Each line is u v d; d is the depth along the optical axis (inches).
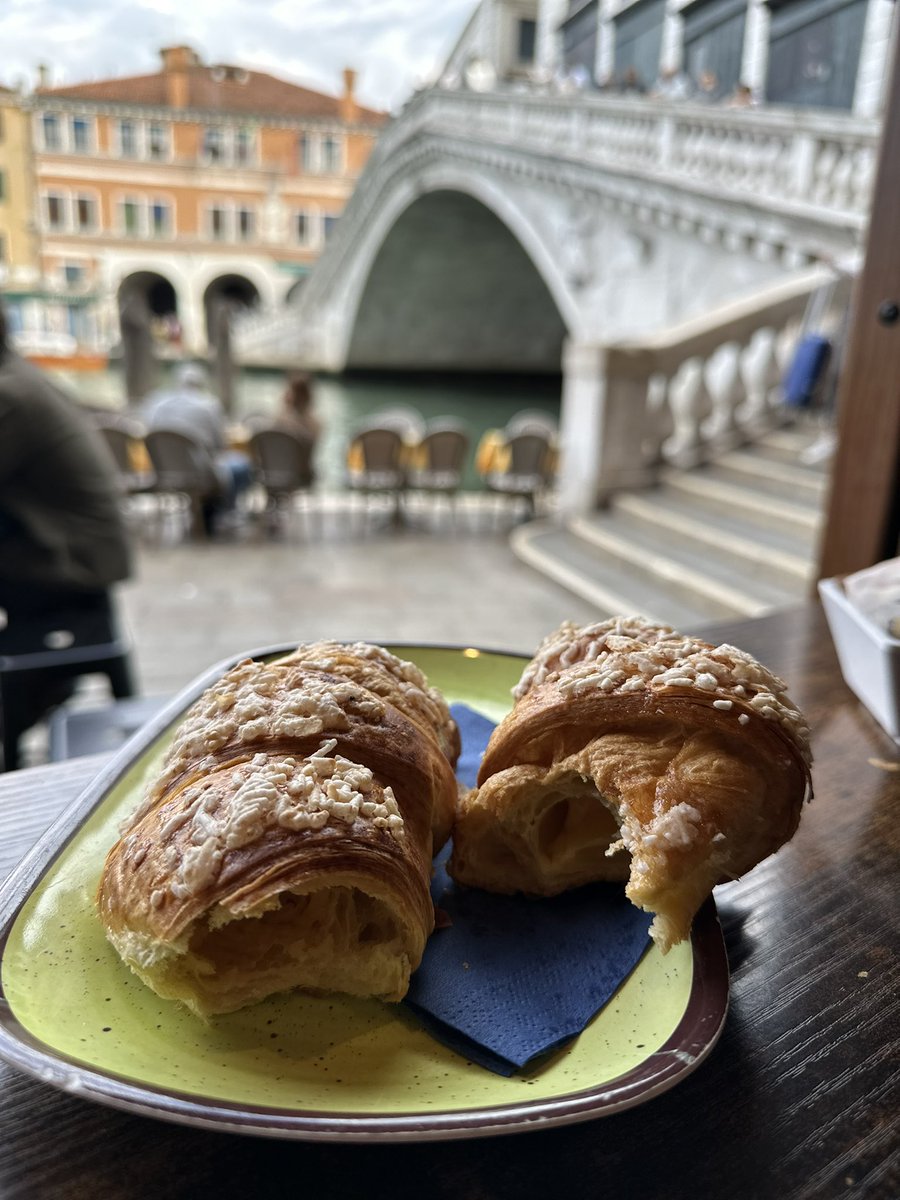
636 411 253.0
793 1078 20.7
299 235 624.1
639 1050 19.4
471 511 323.9
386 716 24.8
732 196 290.2
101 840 25.5
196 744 23.5
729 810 21.6
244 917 18.9
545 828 26.3
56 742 70.0
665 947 20.5
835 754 37.8
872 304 57.6
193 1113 15.0
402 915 20.2
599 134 379.6
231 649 173.0
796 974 24.3
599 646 27.6
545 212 436.8
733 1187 17.8
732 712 23.4
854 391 59.7
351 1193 17.6
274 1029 20.4
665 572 204.1
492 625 191.8
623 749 23.3
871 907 27.5
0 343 96.5
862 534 60.9
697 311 333.7
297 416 283.9
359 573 233.5
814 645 50.8
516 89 474.9
